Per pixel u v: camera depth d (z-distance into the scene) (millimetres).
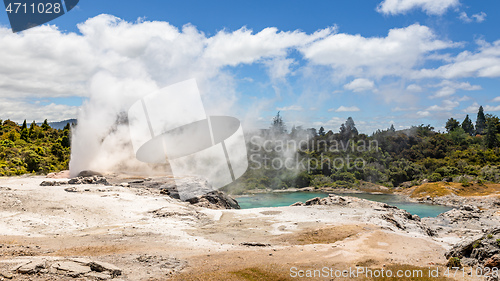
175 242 21453
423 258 18797
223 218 31469
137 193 39250
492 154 100188
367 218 30328
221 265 16219
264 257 17781
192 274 14922
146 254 17688
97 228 25047
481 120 171750
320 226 26891
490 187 70938
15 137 106125
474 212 41094
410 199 70875
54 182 42375
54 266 13945
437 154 107250
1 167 71688
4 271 13219
